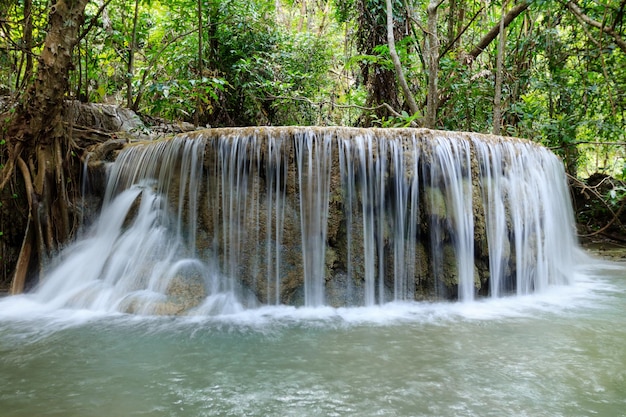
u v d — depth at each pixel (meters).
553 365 2.97
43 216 5.51
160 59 10.55
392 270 4.96
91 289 4.90
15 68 6.77
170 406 2.39
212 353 3.27
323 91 12.66
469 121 9.80
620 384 2.66
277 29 12.17
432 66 7.74
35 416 2.28
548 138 9.72
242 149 4.91
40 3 7.72
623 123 9.64
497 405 2.39
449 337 3.64
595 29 9.39
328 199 4.84
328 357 3.16
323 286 4.80
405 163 4.98
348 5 10.91
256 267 4.83
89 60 9.01
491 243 5.26
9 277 5.89
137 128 7.73
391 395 2.52
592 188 9.41
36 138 5.63
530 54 10.08
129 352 3.29
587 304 4.91
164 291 4.66
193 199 5.07
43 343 3.50
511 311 4.58
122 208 5.53
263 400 2.46
